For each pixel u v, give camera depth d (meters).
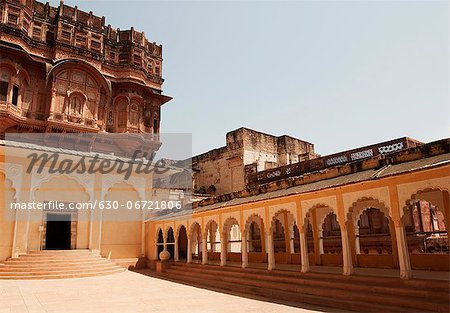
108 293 10.84
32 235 17.50
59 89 21.67
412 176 7.83
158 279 14.91
